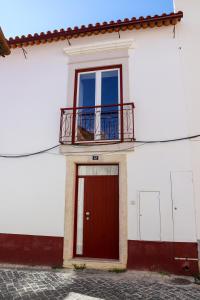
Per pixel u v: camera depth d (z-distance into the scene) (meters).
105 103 6.64
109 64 6.69
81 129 6.58
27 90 7.11
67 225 6.06
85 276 5.20
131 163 5.98
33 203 6.39
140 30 6.67
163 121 6.04
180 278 5.09
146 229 5.61
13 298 4.07
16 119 6.99
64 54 7.09
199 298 4.12
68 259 5.89
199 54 6.23
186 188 5.62
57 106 6.79
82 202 6.36
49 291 4.37
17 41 7.16
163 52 6.41
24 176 6.60
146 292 4.35
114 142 6.16
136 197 5.80
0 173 6.77
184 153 5.79
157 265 5.41
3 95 7.24
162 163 5.84
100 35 6.91
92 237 6.15
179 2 6.66
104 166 6.43
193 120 5.91
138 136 6.07
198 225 5.42
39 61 7.22
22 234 6.27
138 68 6.46
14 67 7.36
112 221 6.12
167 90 6.18
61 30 6.86
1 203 6.59
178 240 5.43
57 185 6.34
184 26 6.46
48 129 6.70
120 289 4.48
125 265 5.55
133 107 6.14
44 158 6.56
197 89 6.05
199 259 5.28
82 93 6.92
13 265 6.05
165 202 5.65
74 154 6.36
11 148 6.84
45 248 6.07
